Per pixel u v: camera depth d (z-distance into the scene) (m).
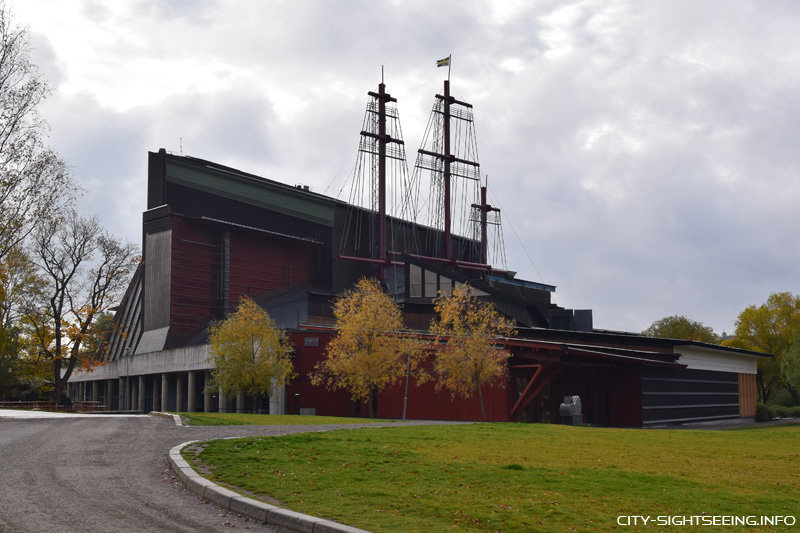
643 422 47.97
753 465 18.88
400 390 49.72
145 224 85.25
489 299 66.69
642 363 46.47
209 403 68.44
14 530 9.43
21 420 26.50
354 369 45.53
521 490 13.17
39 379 74.31
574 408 44.72
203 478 12.88
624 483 14.37
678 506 12.30
